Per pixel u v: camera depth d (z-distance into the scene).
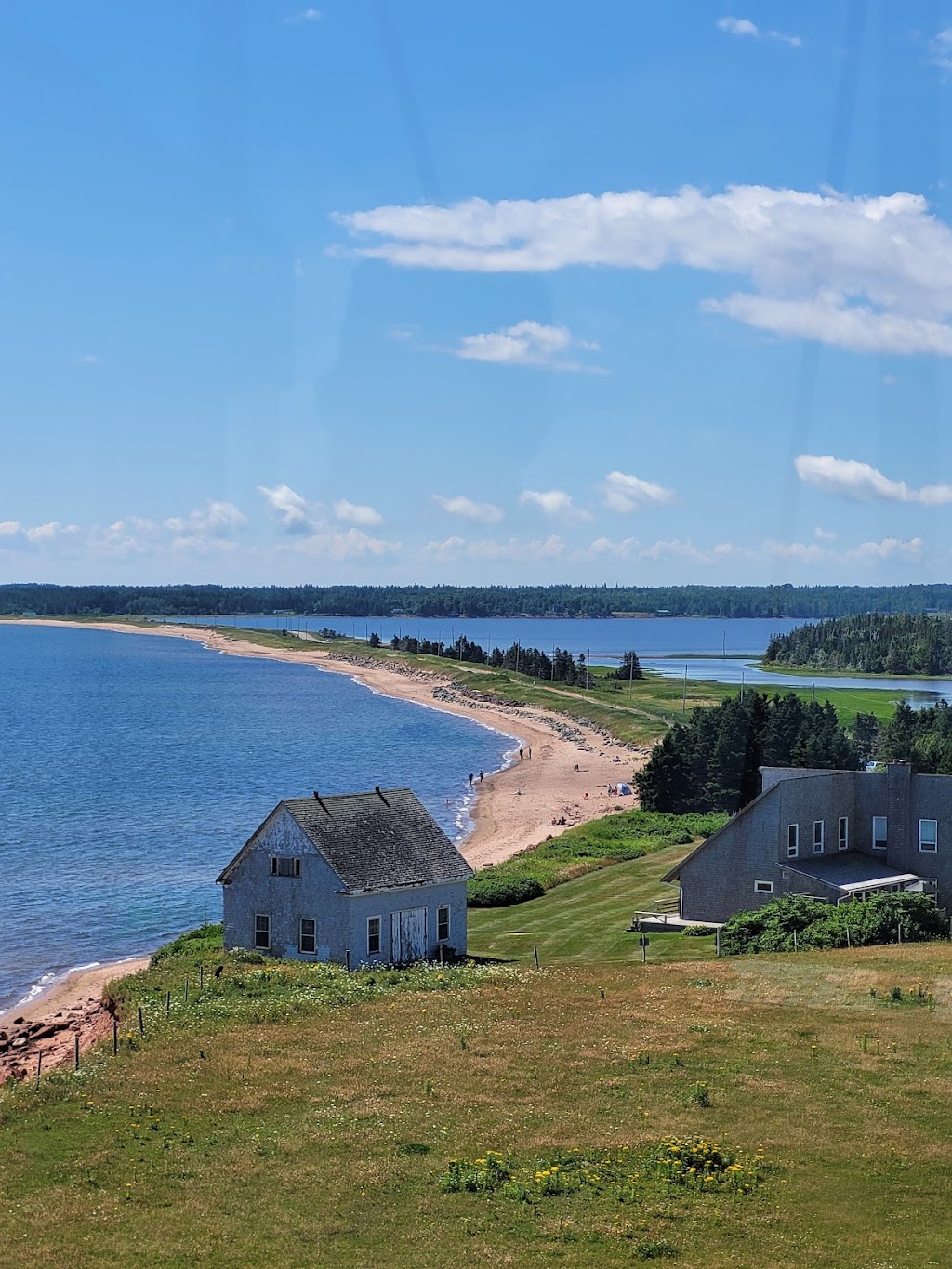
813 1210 26.00
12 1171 28.30
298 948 53.00
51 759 159.88
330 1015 41.81
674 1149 28.77
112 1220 25.69
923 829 61.34
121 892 84.62
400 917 53.97
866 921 52.41
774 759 112.94
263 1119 31.58
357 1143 29.69
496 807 126.06
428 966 51.19
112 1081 34.62
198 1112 32.06
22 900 82.12
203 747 174.38
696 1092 32.34
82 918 77.56
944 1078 33.31
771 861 60.19
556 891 76.88
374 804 56.75
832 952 49.97
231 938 54.53
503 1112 31.73
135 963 66.62
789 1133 29.84
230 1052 37.19
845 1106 31.48
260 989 46.16
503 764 160.75
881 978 43.97
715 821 105.88
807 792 60.91
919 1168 27.80
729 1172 27.73
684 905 62.28
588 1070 34.88
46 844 102.19
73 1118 31.77
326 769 152.88
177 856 97.44
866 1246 24.31
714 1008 41.03
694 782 113.56
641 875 81.25
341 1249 24.48
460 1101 32.56
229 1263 23.92
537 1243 24.69
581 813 121.12
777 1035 37.53
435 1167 28.34
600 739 188.25
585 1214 25.89
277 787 137.00
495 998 43.69
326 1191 27.09
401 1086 33.84
